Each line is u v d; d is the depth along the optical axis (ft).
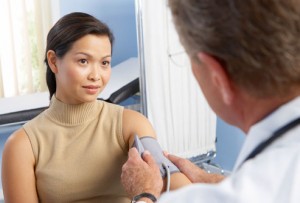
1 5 8.22
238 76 1.81
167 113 7.94
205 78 1.98
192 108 8.31
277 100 1.82
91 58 3.85
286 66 1.73
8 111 7.30
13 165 3.92
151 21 7.39
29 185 3.92
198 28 1.84
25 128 4.07
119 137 3.99
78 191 3.91
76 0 9.34
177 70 7.88
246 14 1.71
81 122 4.01
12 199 3.90
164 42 7.61
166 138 8.04
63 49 3.84
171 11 2.01
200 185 1.76
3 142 8.59
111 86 7.93
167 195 1.80
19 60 8.61
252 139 1.85
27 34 8.59
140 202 3.18
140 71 7.52
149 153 3.67
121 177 3.67
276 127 1.79
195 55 1.93
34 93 8.52
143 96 7.63
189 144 8.46
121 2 9.89
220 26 1.77
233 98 1.91
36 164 4.00
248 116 1.92
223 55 1.80
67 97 3.96
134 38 10.19
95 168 3.93
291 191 1.62
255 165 1.74
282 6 1.69
